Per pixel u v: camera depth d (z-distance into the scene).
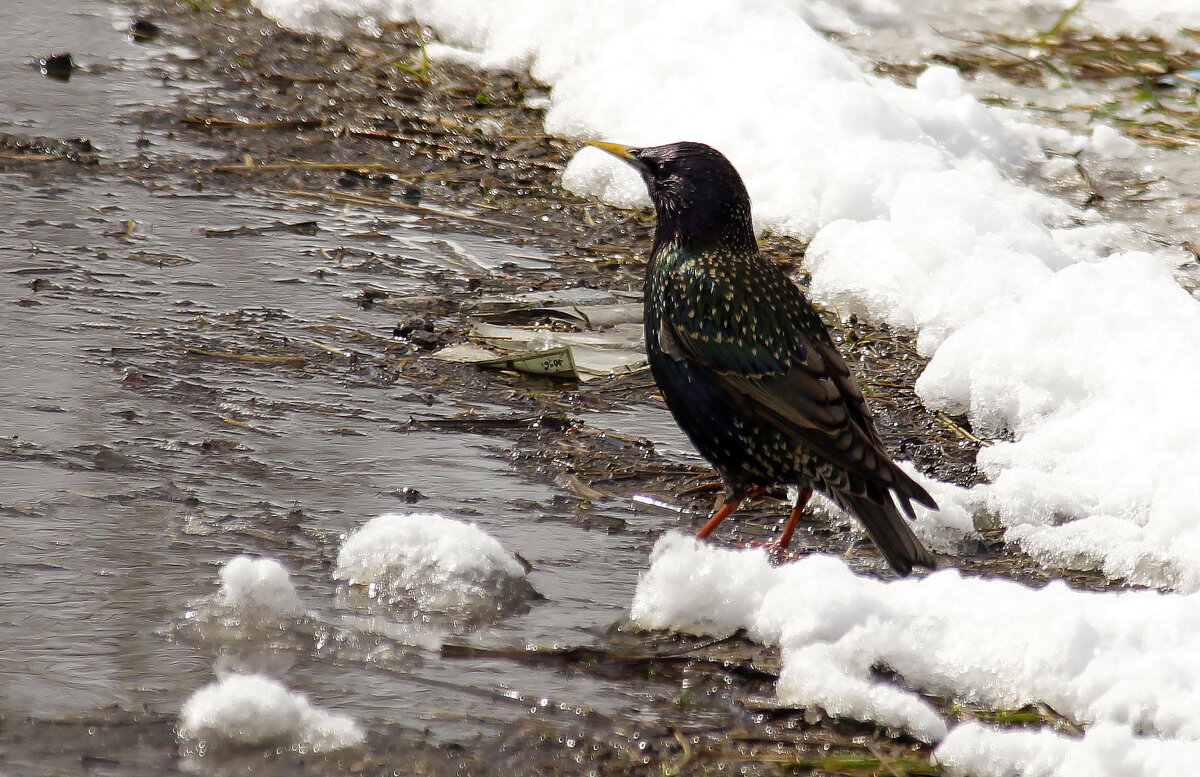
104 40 18.66
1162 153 16.69
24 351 10.73
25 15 19.38
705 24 17.00
